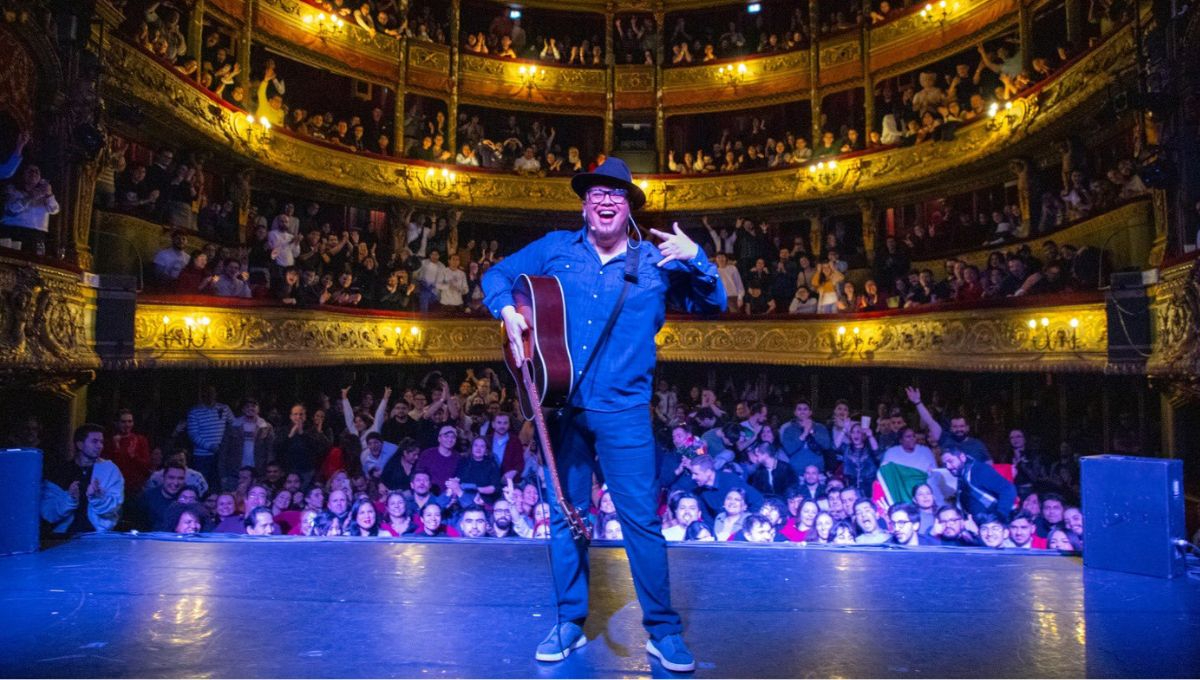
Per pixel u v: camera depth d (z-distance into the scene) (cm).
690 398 2033
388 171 1939
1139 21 1096
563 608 277
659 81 2222
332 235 1789
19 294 920
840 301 1808
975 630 296
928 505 708
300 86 1891
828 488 761
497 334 1928
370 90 2027
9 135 991
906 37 1892
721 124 2242
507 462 974
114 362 1108
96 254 1227
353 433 1364
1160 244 1055
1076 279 1222
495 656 268
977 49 1788
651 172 2250
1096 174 1413
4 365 882
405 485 979
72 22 1060
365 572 370
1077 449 1319
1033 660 265
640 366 287
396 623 300
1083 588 351
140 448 1080
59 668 251
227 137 1545
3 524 393
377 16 2012
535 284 288
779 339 1862
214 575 362
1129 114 1230
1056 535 697
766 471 879
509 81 2186
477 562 389
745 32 2241
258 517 744
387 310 1759
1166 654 271
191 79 1432
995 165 1650
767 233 2138
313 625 296
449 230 2081
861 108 2044
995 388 1555
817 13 2081
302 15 1817
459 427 1368
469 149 2105
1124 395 1241
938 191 1825
